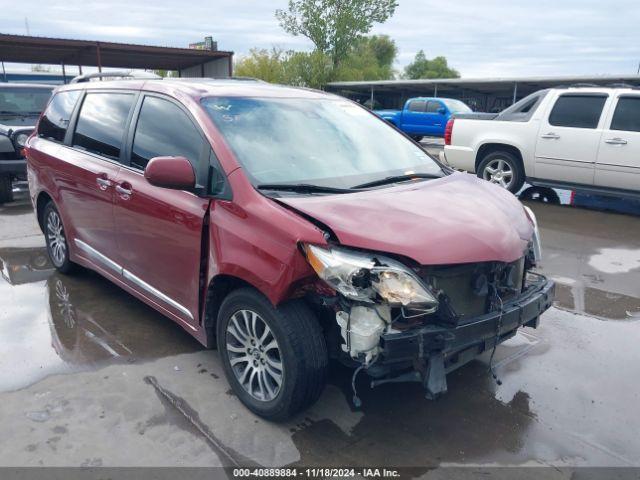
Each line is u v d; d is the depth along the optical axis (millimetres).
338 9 46406
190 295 3488
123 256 4152
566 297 5148
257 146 3434
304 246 2738
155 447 2895
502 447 2984
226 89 3861
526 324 3455
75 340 4066
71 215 4820
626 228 7770
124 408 3227
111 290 5062
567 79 24688
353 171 3646
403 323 2775
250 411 3209
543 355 4008
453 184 3768
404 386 3541
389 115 24047
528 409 3336
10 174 8734
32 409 3195
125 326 4312
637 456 2934
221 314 3236
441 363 2771
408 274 2678
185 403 3289
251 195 3072
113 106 4387
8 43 20125
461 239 2893
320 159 3611
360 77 44469
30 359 3775
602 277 5719
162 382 3514
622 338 4301
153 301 3953
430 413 3271
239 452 2879
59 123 5152
